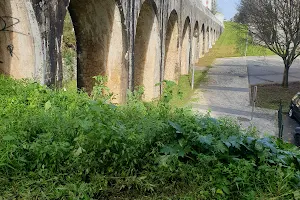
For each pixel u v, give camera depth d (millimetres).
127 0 8797
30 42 5641
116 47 8953
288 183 3645
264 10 17656
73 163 3469
